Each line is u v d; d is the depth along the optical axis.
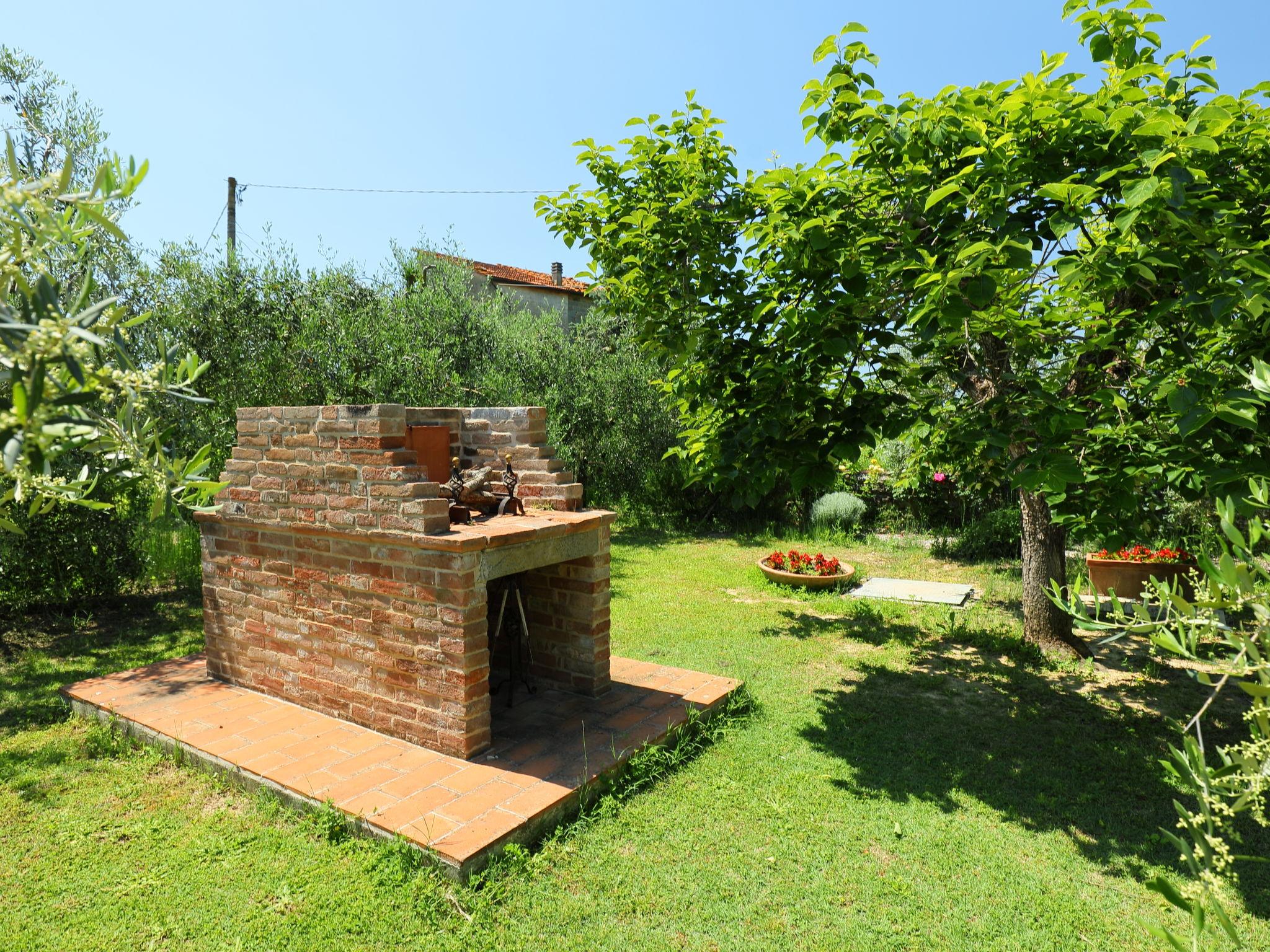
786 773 4.77
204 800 4.35
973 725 5.55
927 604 9.17
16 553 7.55
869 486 15.21
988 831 4.12
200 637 7.71
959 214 4.67
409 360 10.83
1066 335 4.76
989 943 3.25
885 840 4.02
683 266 5.27
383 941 3.20
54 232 1.06
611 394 15.27
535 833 3.95
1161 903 3.52
